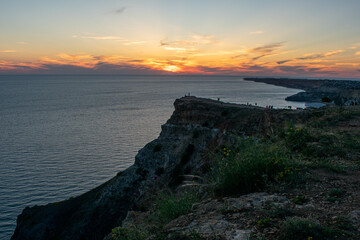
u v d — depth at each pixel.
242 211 4.51
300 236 3.33
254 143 7.66
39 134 115.50
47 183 62.03
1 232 44.34
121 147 93.69
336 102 126.06
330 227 3.52
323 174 5.89
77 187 59.97
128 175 44.38
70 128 128.50
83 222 38.06
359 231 3.35
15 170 70.75
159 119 154.50
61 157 82.25
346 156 7.27
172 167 41.94
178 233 4.08
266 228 3.71
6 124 139.88
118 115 170.12
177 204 5.82
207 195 6.18
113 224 37.44
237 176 5.72
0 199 54.25
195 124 46.28
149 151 47.72
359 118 14.00
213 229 3.96
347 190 4.87
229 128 37.50
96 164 75.56
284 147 8.02
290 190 5.14
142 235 5.07
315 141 9.00
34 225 39.66
